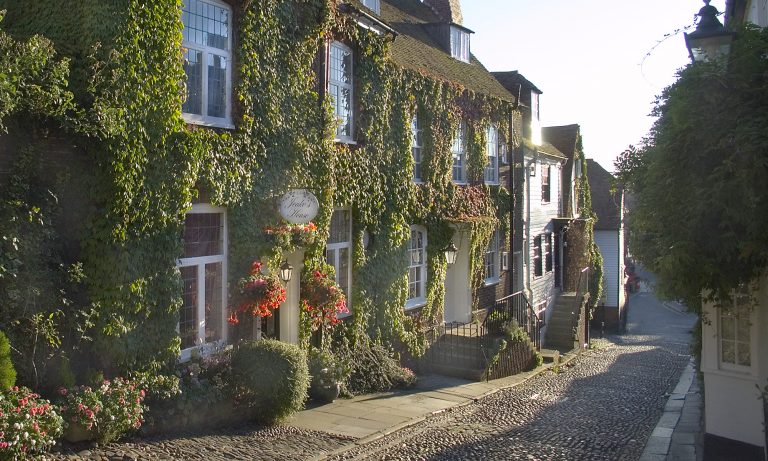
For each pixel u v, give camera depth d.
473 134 19.78
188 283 10.48
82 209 8.77
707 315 8.63
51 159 8.48
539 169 26.12
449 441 10.28
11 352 7.85
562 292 29.19
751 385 8.30
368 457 9.17
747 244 6.62
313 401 12.16
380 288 15.05
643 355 25.48
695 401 14.45
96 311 8.80
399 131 15.77
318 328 12.97
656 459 9.33
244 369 10.12
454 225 17.84
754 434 8.28
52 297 8.30
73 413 7.79
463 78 19.78
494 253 21.61
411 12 21.67
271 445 9.20
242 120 11.11
